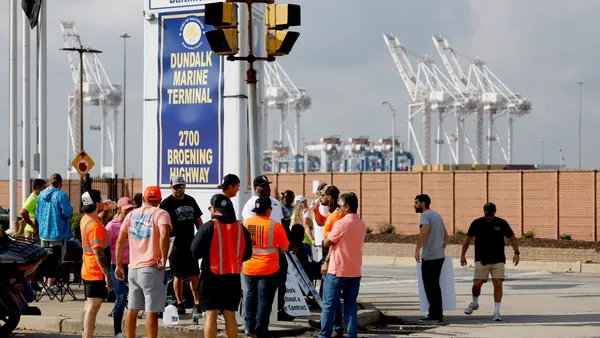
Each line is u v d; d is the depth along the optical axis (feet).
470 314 62.18
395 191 200.03
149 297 44.42
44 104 102.27
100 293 46.70
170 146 62.28
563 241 128.67
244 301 52.03
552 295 76.23
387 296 75.25
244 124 60.54
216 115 61.00
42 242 65.77
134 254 44.75
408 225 197.57
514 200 182.80
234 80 60.44
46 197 65.77
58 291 67.46
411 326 57.88
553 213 177.27
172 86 62.23
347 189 208.03
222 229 42.91
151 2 62.59
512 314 63.31
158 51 62.54
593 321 59.00
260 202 48.19
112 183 198.29
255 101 55.47
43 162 101.55
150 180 62.90
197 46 61.46
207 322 43.16
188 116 61.72
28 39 99.09
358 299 72.49
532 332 54.19
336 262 48.73
